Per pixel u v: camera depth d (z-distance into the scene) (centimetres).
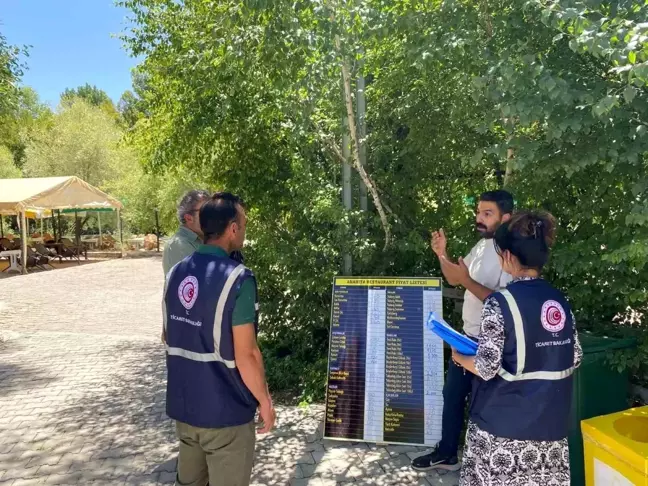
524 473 215
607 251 339
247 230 599
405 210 528
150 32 577
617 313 399
